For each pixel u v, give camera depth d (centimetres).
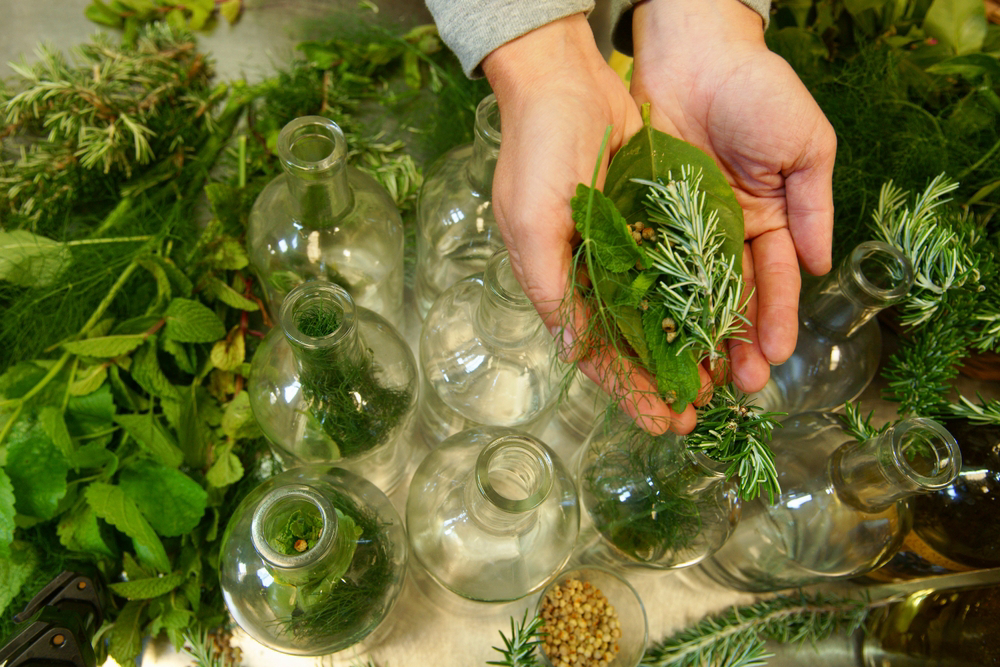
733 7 44
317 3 62
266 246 42
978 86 52
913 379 44
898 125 52
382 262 44
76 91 51
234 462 45
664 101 45
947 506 41
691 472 35
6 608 43
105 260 49
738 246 37
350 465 43
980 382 54
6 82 57
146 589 40
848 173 49
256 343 51
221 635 44
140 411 47
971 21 51
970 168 49
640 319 34
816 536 40
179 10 59
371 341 39
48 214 52
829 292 43
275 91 56
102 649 42
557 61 41
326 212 40
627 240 33
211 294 48
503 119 41
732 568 46
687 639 44
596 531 45
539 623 38
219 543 44
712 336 34
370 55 58
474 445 38
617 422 41
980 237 45
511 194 37
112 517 40
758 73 41
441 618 46
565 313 35
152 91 54
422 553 39
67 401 44
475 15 41
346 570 35
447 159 47
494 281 35
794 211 44
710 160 37
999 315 42
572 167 37
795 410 47
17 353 48
